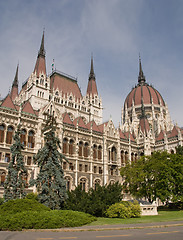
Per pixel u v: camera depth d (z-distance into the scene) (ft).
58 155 122.31
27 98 267.18
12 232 71.87
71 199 116.26
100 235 65.31
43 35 298.35
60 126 201.05
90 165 214.90
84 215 94.07
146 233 68.90
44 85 266.36
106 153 229.86
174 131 263.29
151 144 269.44
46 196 110.11
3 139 168.45
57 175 115.14
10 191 120.47
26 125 182.39
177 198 170.50
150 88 454.81
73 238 60.03
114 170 235.20
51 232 72.18
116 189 130.62
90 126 229.45
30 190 167.12
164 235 64.54
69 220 83.20
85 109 306.96
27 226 76.38
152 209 140.15
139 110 426.10
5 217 78.74
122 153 250.57
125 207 117.39
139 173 189.57
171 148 253.24
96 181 217.36
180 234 66.33
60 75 305.53
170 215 132.57
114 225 86.43
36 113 199.62
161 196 168.55
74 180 198.59
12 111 176.96
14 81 363.76
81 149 215.10
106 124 248.32
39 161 117.08
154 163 181.88
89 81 348.18
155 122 401.90
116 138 246.27
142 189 181.88
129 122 405.18
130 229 79.15
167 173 170.81
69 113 281.74
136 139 274.57
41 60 280.92
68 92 296.51
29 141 182.19
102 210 117.50
